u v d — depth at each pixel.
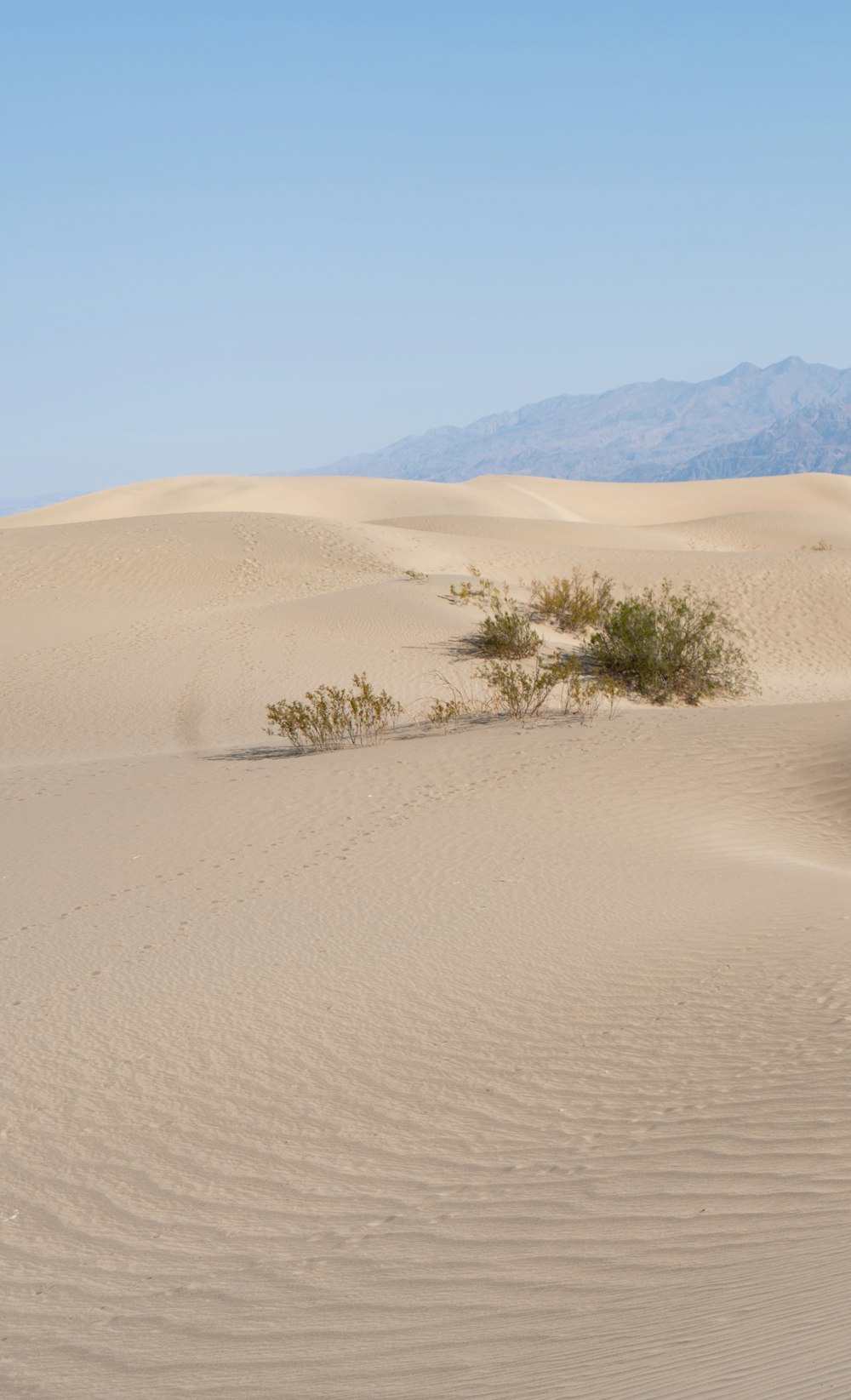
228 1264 4.45
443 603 31.16
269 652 26.61
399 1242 4.46
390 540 40.28
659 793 12.60
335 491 95.81
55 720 22.05
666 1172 4.72
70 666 25.73
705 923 8.25
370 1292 4.10
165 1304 4.21
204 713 22.27
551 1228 4.38
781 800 12.38
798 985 6.82
